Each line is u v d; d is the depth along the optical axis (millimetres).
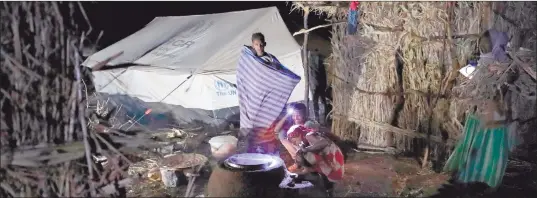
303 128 5418
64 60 2525
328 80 6945
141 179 5129
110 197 2674
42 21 2420
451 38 5539
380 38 5984
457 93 5637
